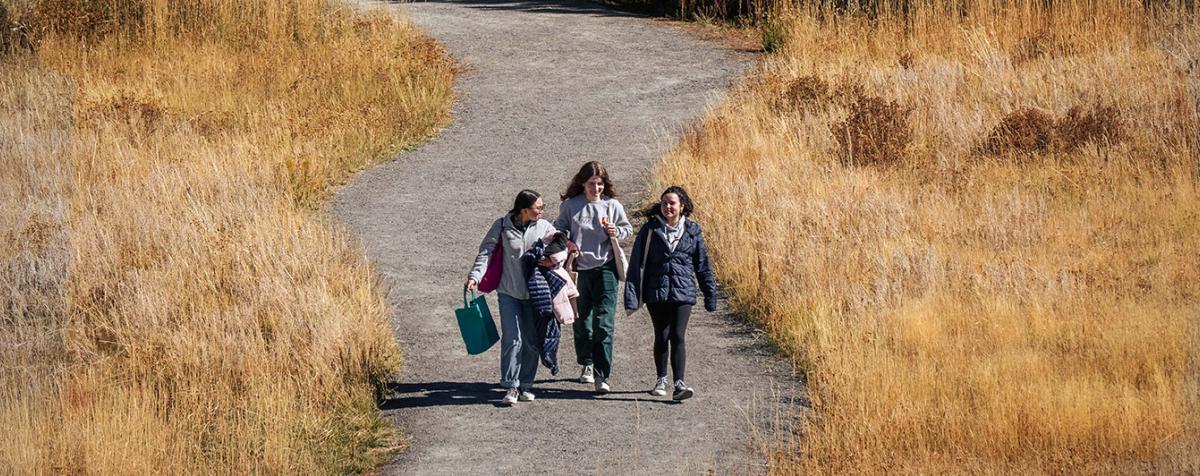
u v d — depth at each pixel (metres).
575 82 25.22
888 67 22.94
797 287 12.88
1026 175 17.19
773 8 29.09
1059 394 9.95
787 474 8.80
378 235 16.19
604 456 9.52
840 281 12.87
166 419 10.20
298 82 23.19
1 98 20.95
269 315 12.01
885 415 9.67
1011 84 20.92
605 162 19.55
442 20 31.47
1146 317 11.78
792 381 11.19
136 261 13.70
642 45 28.64
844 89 20.80
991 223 14.91
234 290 12.86
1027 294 12.59
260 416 9.88
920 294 12.61
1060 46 23.19
